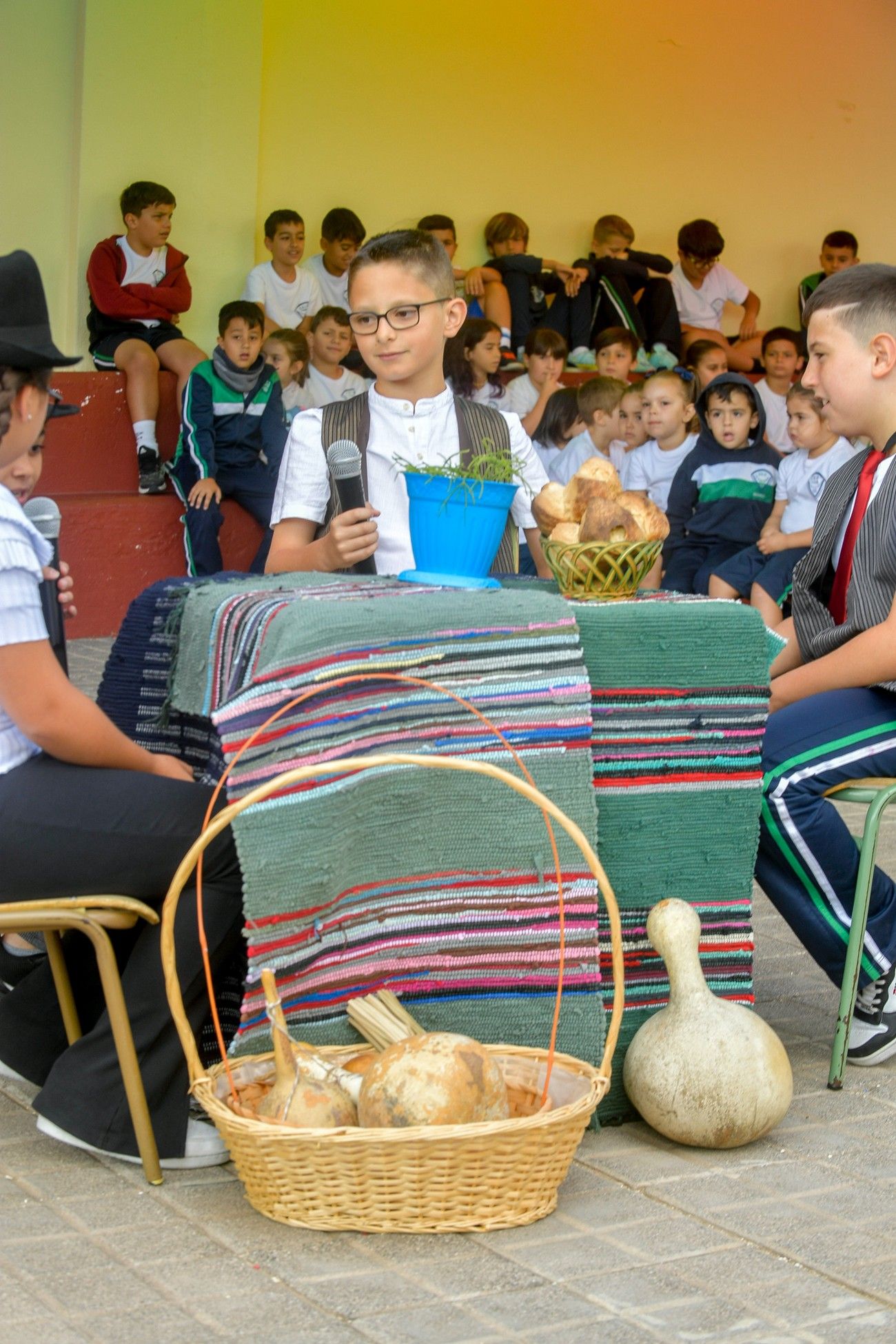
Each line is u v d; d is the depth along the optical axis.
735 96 9.93
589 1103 2.28
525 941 2.55
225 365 7.77
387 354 3.17
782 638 2.86
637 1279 2.11
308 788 2.34
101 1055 2.43
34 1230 2.20
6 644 2.28
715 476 6.80
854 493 3.09
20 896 2.43
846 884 2.89
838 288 3.02
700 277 9.66
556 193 9.44
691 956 2.60
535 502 2.90
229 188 8.38
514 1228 2.25
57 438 7.71
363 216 8.90
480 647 2.48
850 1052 2.97
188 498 7.75
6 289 2.30
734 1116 2.50
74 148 7.98
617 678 2.64
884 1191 2.42
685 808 2.72
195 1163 2.43
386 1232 2.21
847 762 2.87
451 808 2.50
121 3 7.86
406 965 2.52
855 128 10.43
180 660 2.66
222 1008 2.62
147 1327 1.93
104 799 2.38
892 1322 2.02
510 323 8.64
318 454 3.23
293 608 2.40
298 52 8.50
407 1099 2.21
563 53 9.27
